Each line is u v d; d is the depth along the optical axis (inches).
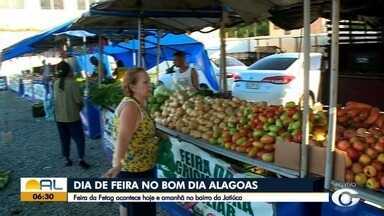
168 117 194.1
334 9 105.5
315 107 143.1
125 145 132.0
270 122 139.6
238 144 144.6
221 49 257.4
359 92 266.4
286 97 402.3
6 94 930.1
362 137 112.7
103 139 319.0
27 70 1005.8
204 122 168.1
